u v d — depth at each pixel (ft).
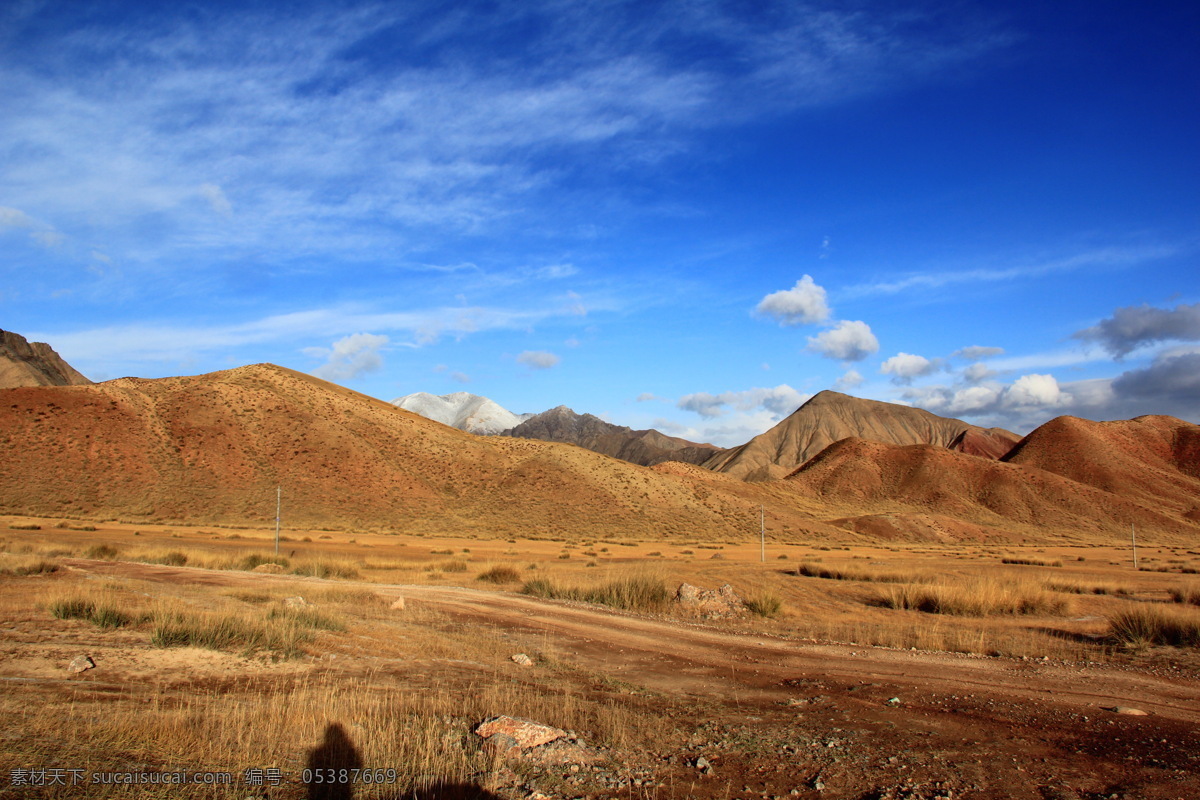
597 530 281.95
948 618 72.38
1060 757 25.25
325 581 85.76
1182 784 22.45
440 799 19.83
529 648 45.75
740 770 23.50
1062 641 55.11
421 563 123.44
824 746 26.22
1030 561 193.98
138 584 65.46
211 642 37.22
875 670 42.29
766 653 48.19
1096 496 494.59
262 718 25.35
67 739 21.91
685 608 72.18
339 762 21.77
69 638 37.06
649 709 31.63
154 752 21.47
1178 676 41.52
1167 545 393.91
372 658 38.93
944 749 26.04
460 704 30.01
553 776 22.20
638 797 20.97
